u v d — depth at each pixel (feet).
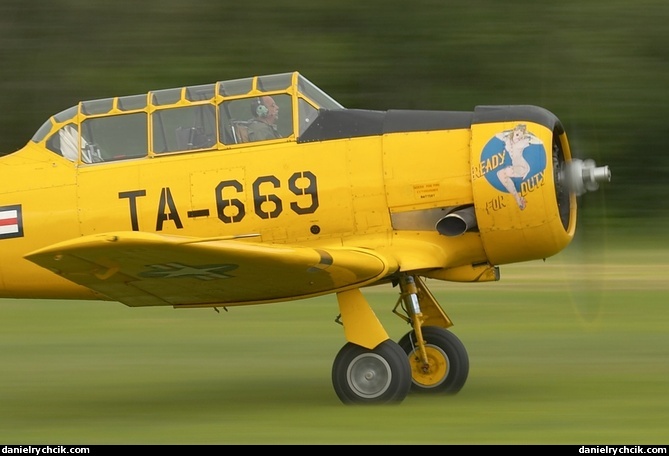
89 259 73.87
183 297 89.25
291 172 90.99
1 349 131.64
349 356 88.53
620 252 213.25
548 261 219.82
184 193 92.32
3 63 257.55
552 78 234.99
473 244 90.33
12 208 95.09
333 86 246.47
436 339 95.20
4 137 256.52
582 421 80.07
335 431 78.54
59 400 98.84
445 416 83.05
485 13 244.42
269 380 106.93
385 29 245.65
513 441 73.67
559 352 117.50
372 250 89.20
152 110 94.27
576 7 241.55
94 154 95.61
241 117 93.09
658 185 238.89
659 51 238.27
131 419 87.61
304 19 248.32
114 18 255.29
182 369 115.75
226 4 250.16
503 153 87.45
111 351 129.08
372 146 90.63
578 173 91.91
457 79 244.22
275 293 89.76
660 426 78.02
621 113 239.71
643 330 132.16
